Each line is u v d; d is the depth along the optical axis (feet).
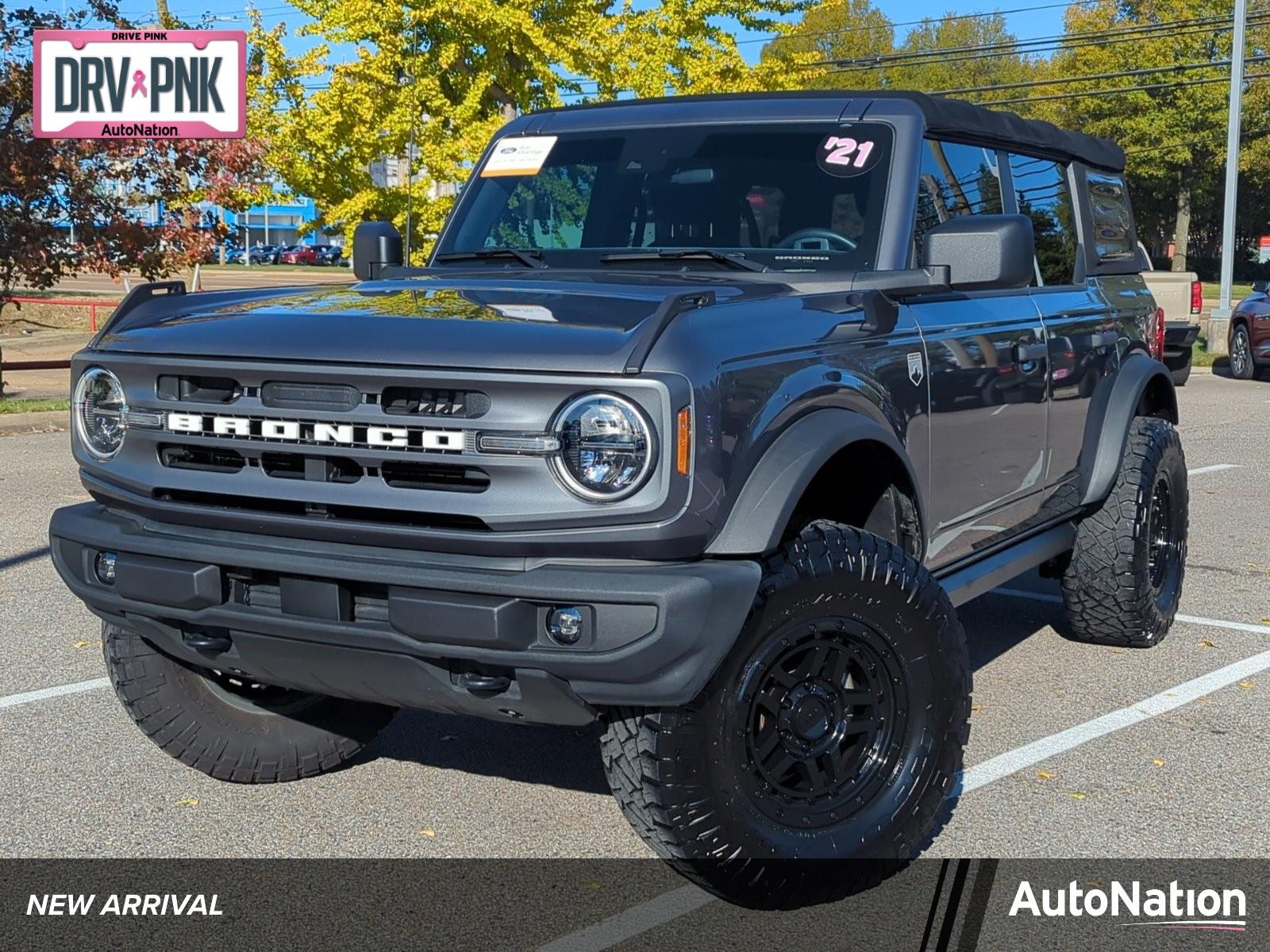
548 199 16.47
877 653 12.13
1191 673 19.58
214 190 55.83
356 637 11.12
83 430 12.64
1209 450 42.57
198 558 11.64
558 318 11.29
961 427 14.97
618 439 10.44
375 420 10.94
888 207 14.76
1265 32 186.70
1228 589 24.77
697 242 15.31
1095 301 19.51
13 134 52.42
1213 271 256.11
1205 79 186.50
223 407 11.56
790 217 15.06
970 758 16.05
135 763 15.76
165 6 68.74
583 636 10.52
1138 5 193.98
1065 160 19.90
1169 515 20.86
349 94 57.52
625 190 16.06
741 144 15.81
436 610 10.67
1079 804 14.65
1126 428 19.33
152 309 13.38
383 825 14.05
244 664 12.18
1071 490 18.69
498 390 10.62
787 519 11.19
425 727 17.16
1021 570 17.35
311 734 15.01
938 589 12.41
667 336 10.80
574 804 14.66
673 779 10.93
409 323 11.43
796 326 12.33
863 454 13.38
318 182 59.88
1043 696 18.47
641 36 64.34
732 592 10.67
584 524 10.56
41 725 17.03
